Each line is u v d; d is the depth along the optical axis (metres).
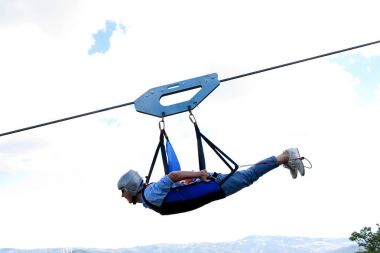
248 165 10.02
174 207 9.80
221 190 9.82
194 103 10.93
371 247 65.25
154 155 10.73
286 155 10.05
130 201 10.45
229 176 9.84
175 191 9.80
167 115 10.92
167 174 10.22
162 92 11.09
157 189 9.75
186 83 11.16
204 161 10.23
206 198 9.80
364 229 65.94
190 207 9.88
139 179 10.34
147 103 11.05
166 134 10.86
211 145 10.18
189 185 9.81
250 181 9.91
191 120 10.71
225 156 10.00
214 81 11.12
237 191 9.97
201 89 11.04
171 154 10.64
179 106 10.95
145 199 9.88
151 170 10.55
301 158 10.00
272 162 9.95
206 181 9.81
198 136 10.40
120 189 10.41
